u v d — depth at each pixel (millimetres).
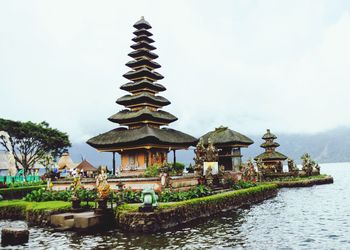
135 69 52969
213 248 22078
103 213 28906
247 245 23000
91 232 27422
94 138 47531
